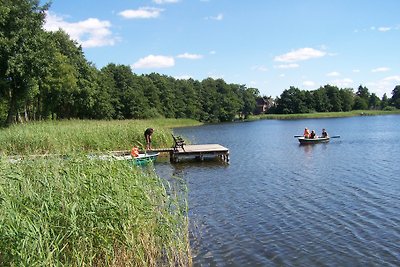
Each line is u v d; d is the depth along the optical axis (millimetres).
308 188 17250
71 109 68875
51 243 6801
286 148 34875
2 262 6551
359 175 20250
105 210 8062
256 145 38531
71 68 55219
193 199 15367
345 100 143125
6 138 23703
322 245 10289
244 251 9953
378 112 134000
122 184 9305
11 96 39094
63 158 10484
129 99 92938
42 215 7266
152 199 10133
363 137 45375
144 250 8859
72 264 7371
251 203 14703
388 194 15734
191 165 24797
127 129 28656
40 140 23578
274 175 20812
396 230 11328
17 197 7391
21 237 6492
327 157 27906
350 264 9109
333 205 14211
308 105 137750
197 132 63938
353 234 11078
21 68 35219
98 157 10500
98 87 74750
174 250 9289
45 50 37781
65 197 7922
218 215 13133
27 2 36375
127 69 99500
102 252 8070
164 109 106375
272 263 9234
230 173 21609
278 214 13180
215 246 10312
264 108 160250
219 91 132250
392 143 37875
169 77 129625
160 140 29469
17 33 35500
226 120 119188
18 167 9156
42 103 56125
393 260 9289
